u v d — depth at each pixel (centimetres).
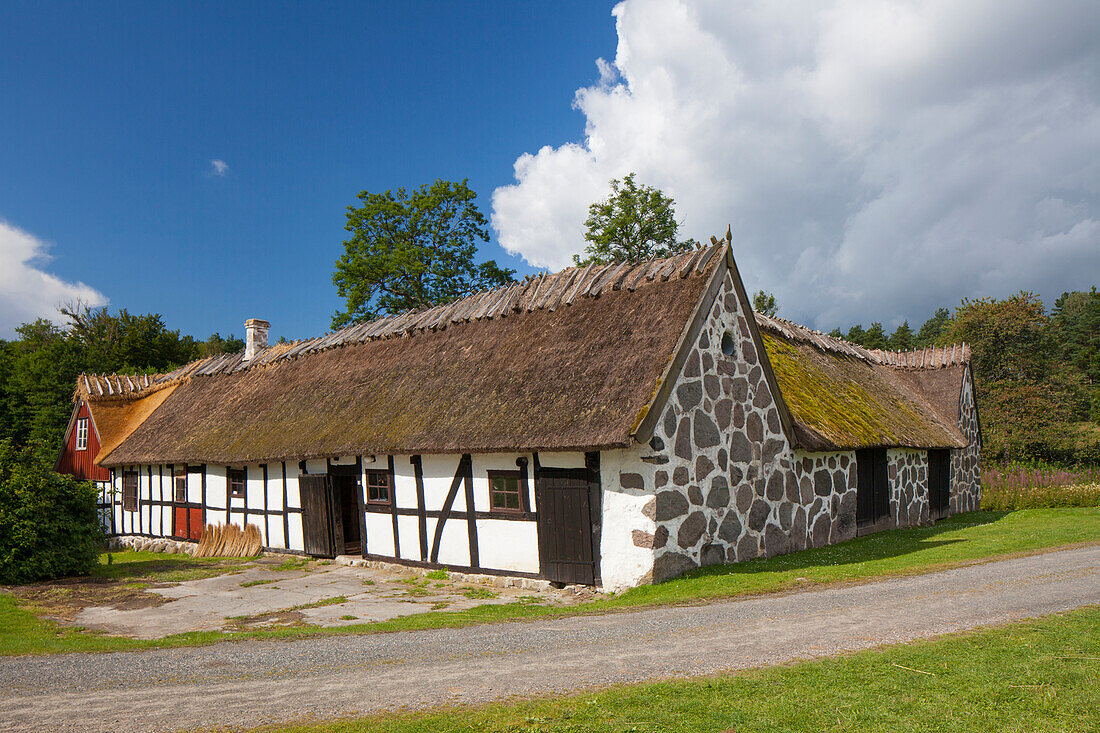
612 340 1237
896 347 8069
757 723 482
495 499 1251
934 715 484
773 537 1285
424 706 553
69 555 1451
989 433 3519
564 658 675
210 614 1059
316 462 1623
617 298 1347
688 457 1119
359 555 1569
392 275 3372
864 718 483
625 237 3403
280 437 1684
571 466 1133
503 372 1340
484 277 3650
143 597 1216
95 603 1168
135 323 5256
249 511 1817
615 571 1074
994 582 915
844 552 1305
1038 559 1084
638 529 1055
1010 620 711
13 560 1363
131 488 2295
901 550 1299
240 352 2633
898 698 514
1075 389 4172
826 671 577
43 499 1419
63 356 4475
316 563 1562
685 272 1273
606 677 603
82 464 2611
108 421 2558
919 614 761
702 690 548
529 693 571
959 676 550
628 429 1026
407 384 1522
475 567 1266
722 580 1034
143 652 800
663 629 771
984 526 1662
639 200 3400
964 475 2194
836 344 2097
